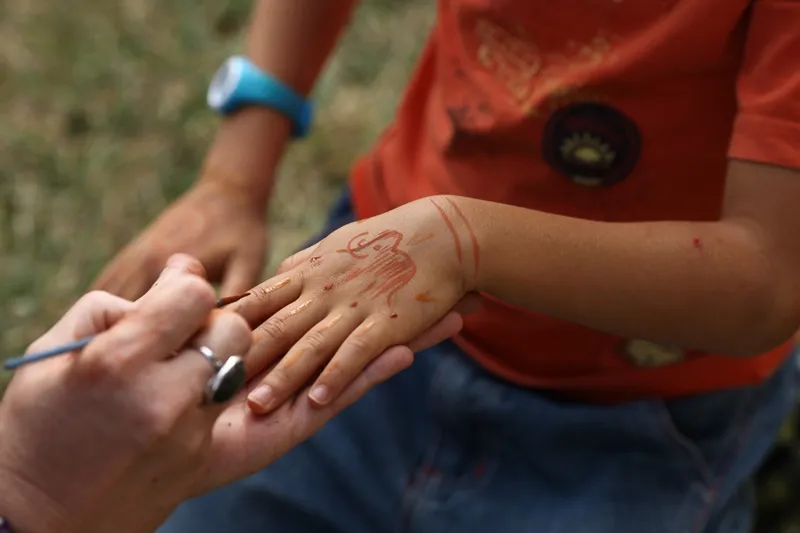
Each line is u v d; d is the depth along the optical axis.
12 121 1.97
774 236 0.78
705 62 0.85
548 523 0.97
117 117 1.99
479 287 0.80
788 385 1.11
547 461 1.00
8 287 1.66
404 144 1.13
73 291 1.67
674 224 0.81
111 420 0.63
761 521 1.42
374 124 2.00
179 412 0.64
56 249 1.75
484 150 0.99
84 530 0.68
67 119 2.01
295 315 0.77
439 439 1.05
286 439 0.75
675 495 0.98
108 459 0.65
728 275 0.78
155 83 2.06
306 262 0.80
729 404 1.03
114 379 0.62
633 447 0.99
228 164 1.21
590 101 0.90
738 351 0.83
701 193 0.93
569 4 0.89
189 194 1.20
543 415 1.00
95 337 0.63
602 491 0.97
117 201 1.83
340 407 0.75
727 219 0.80
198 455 0.68
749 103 0.79
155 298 0.64
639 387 1.00
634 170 0.92
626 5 0.86
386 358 0.75
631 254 0.79
